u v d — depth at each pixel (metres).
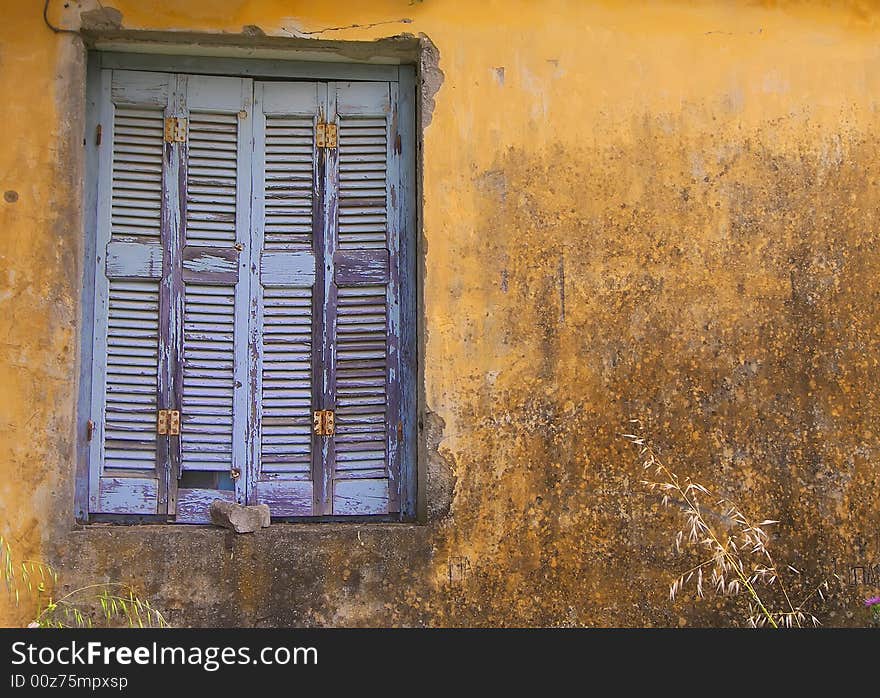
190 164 3.54
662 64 3.60
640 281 3.51
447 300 3.43
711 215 3.55
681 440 3.46
